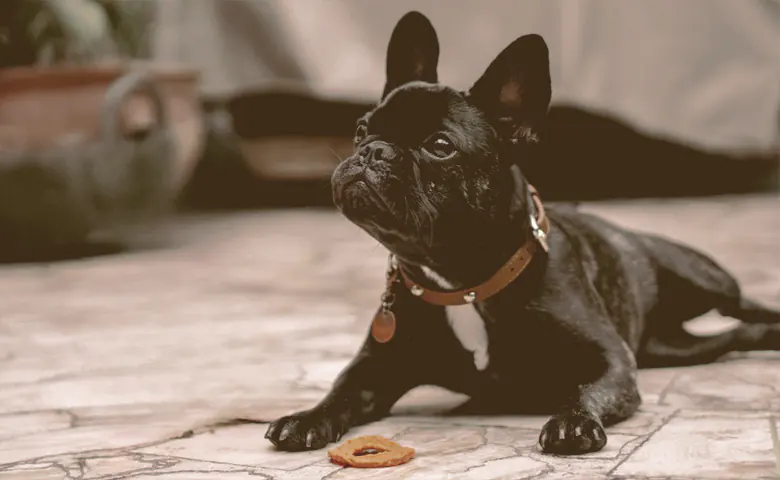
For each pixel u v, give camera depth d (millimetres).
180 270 3859
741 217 5312
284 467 1931
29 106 4336
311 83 5723
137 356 2486
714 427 2020
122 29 5117
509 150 2035
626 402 2018
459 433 2033
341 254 4266
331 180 2008
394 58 2100
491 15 5477
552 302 2049
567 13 5465
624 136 6914
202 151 6527
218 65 5691
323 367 2369
